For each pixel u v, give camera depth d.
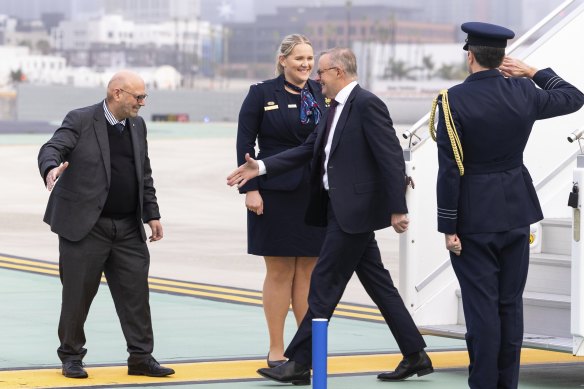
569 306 11.83
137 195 11.91
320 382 7.94
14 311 16.75
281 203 12.42
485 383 10.09
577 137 10.85
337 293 11.55
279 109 12.52
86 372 11.88
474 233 10.09
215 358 13.34
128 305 11.98
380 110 11.30
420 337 11.95
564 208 13.66
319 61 11.55
